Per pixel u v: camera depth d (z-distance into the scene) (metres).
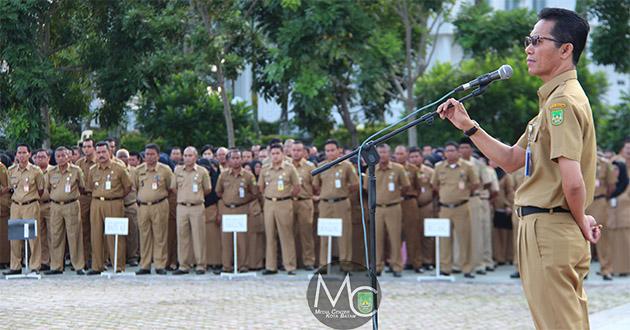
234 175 14.99
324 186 14.73
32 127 16.06
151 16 16.92
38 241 14.30
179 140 22.22
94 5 16.77
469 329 9.66
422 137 25.69
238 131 22.86
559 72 4.84
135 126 22.59
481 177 15.35
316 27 17.45
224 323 9.77
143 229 14.55
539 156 4.80
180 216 14.62
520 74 25.19
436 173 14.70
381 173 14.73
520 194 4.94
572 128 4.61
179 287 12.93
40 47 16.45
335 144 14.80
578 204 4.61
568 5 28.03
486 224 15.47
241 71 19.20
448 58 31.77
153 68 17.09
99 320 9.86
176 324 9.69
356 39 17.97
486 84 5.23
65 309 10.62
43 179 14.46
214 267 15.27
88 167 15.08
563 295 4.75
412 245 15.47
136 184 14.79
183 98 22.19
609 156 16.86
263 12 18.86
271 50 17.98
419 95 22.92
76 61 17.03
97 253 14.48
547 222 4.76
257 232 15.32
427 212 15.51
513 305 11.55
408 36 19.97
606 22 20.11
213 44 17.44
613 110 28.62
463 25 19.50
